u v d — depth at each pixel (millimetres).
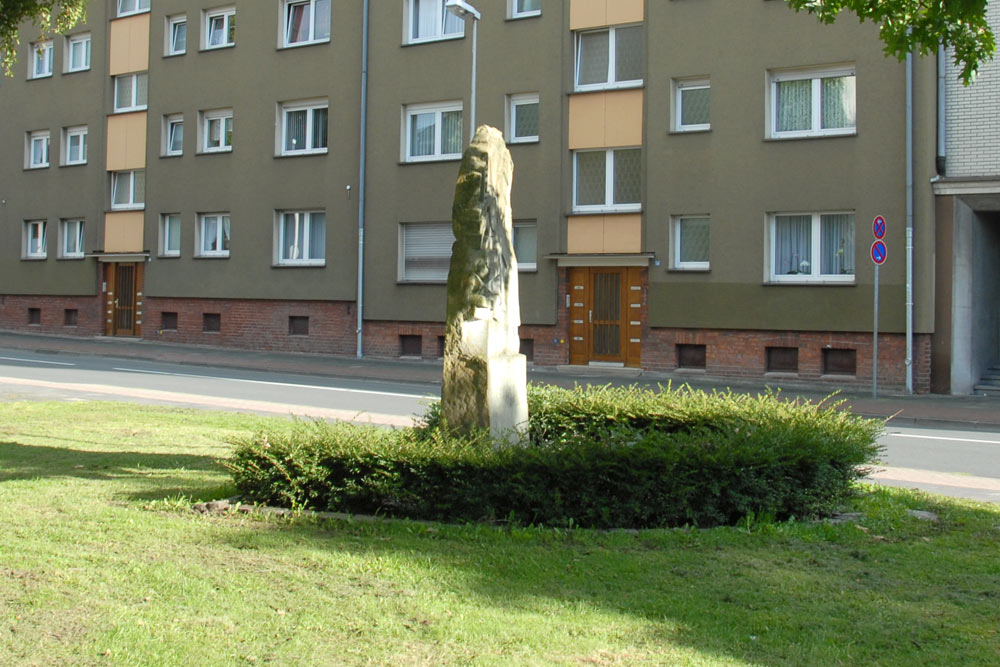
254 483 7430
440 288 27516
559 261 25547
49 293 37219
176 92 33031
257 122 31047
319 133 30188
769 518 7152
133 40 34656
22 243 38156
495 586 5453
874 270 21484
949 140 20984
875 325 20109
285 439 7516
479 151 8273
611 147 25141
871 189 21562
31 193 37750
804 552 6367
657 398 9820
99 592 5230
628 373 24188
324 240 29984
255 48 31078
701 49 23594
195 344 32594
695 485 7016
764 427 8078
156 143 33594
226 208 31797
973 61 9555
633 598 5293
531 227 26328
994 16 20484
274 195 30688
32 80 37625
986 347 22875
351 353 29141
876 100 21484
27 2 14750
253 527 6789
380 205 28500
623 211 24750
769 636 4723
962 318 21141
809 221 22672
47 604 5012
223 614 4902
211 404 17188
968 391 21375
